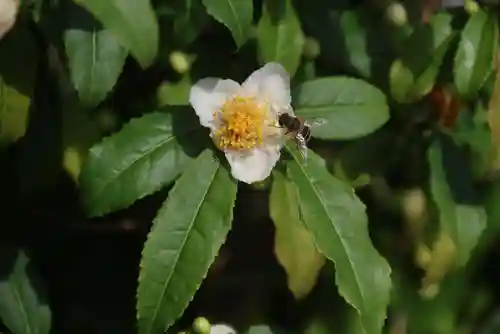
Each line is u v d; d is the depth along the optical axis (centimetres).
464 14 74
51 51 72
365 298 69
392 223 77
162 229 68
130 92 73
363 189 76
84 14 69
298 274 72
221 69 72
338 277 69
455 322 80
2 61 71
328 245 69
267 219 76
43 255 76
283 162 70
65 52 70
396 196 77
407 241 77
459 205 75
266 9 72
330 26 75
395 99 74
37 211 76
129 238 77
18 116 71
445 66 74
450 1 75
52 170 74
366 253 69
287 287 77
